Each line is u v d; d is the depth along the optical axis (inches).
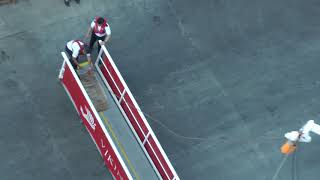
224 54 2527.1
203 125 2357.3
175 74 2437.3
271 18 2657.5
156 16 2539.4
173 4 2583.7
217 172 2274.9
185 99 2395.4
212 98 2420.0
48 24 2426.2
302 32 2657.5
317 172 2346.2
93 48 2332.7
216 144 2327.8
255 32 2610.7
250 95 2460.6
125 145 2160.4
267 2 2689.5
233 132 2365.9
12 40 2365.9
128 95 2139.5
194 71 2460.6
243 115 2410.2
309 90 2522.1
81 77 2215.8
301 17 2691.9
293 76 2541.8
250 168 2308.1
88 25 2456.9
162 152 2048.5
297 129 2421.3
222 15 2613.2
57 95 2290.8
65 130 2235.5
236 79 2482.8
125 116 2210.9
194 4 2605.8
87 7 2488.9
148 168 2142.0
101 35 2201.0
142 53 2447.1
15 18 2407.7
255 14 2650.1
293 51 2598.4
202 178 2252.7
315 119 2460.6
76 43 2139.5
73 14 2464.3
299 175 2329.0
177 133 2320.4
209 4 2623.0
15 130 2203.5
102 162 2203.5
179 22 2551.7
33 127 2219.5
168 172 2066.9
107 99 2219.5
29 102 2260.1
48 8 2453.2
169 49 2484.0
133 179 2105.1
